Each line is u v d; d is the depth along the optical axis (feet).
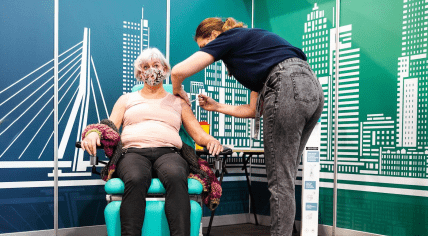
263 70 5.05
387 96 8.83
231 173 11.61
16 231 8.11
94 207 9.16
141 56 6.77
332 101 10.05
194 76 10.86
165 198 5.41
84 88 9.12
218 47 5.24
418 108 8.24
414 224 8.20
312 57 10.62
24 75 8.30
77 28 9.04
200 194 6.15
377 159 8.96
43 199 8.46
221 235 9.80
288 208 4.94
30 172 8.32
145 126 6.54
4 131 8.02
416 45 8.34
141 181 5.28
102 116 9.39
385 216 8.74
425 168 8.07
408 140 8.39
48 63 8.63
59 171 8.70
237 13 12.02
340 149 9.78
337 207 9.76
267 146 5.07
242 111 6.65
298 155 5.37
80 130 9.04
